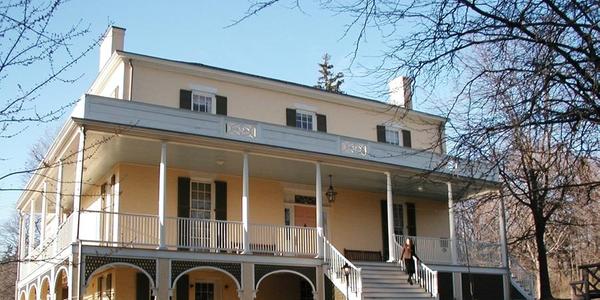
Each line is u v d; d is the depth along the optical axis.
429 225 28.86
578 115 6.72
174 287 19.91
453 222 24.69
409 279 21.70
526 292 26.05
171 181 22.94
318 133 22.56
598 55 6.35
